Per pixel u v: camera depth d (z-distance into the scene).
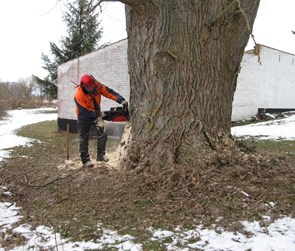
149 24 4.98
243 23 5.23
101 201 4.64
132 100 5.40
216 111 5.24
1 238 3.88
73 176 5.72
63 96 17.31
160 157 5.02
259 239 3.48
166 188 4.67
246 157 5.27
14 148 11.21
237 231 3.67
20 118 28.27
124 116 6.01
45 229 4.04
